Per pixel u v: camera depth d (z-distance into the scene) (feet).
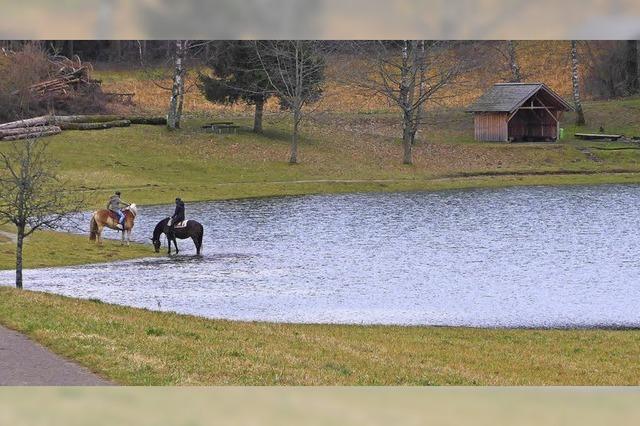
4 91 270.46
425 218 179.93
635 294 106.42
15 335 65.46
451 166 262.67
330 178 242.58
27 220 114.73
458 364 68.85
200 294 109.29
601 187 233.35
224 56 278.67
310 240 153.99
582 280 115.34
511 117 289.74
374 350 72.59
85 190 212.02
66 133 255.70
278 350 67.21
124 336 66.74
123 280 119.55
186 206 203.21
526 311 98.02
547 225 167.02
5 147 232.53
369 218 180.96
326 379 56.70
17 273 104.42
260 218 182.91
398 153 274.16
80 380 52.90
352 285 114.01
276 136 281.74
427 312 97.91
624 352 77.30
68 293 109.19
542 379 63.62
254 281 117.70
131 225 152.56
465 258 133.18
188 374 55.16
